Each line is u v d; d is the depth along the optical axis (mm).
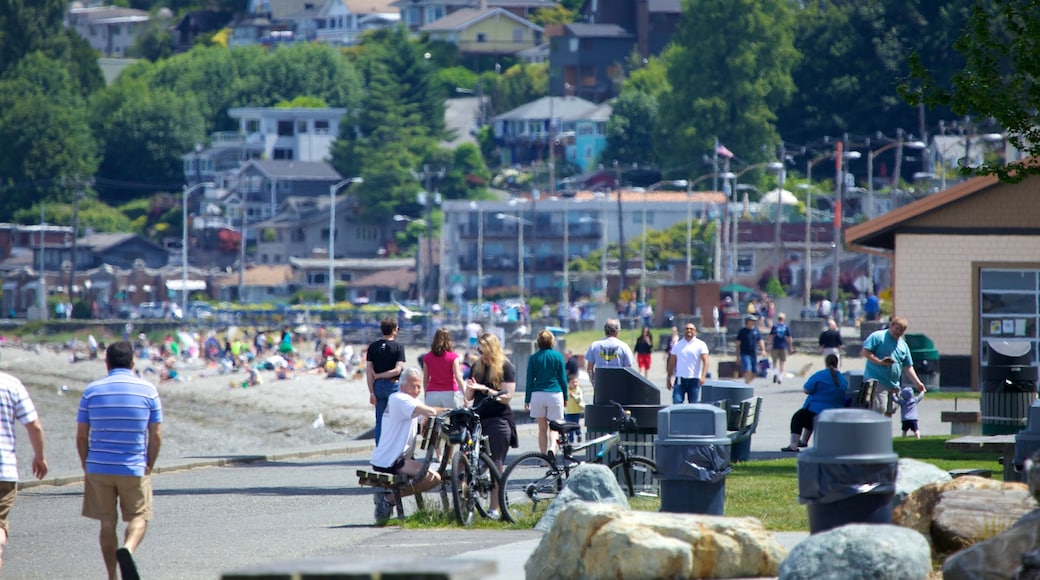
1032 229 139750
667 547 39969
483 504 62500
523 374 153000
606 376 66625
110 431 49031
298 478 90000
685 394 109375
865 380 86312
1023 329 140500
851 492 39469
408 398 62500
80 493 86438
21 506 79688
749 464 78812
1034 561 35812
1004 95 75688
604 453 64250
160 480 90688
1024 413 86688
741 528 40750
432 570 24484
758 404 81812
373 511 70312
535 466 62000
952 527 41781
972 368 141250
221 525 66375
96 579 52312
